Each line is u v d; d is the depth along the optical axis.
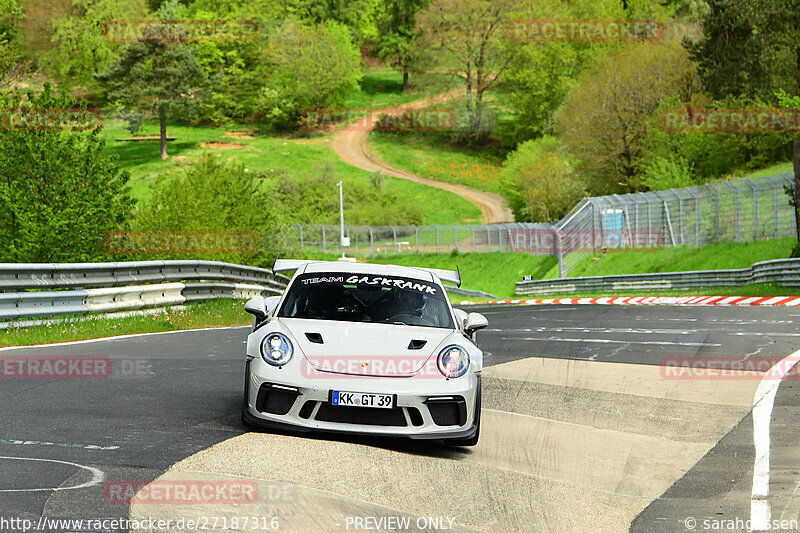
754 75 39.22
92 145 24.05
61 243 22.73
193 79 111.75
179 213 30.98
